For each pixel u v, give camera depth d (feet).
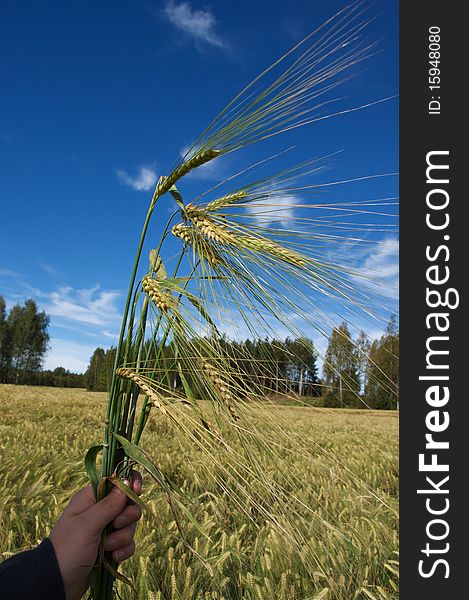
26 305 208.64
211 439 3.93
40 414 42.24
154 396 3.96
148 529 10.87
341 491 12.83
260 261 4.12
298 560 8.89
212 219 4.44
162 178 4.57
